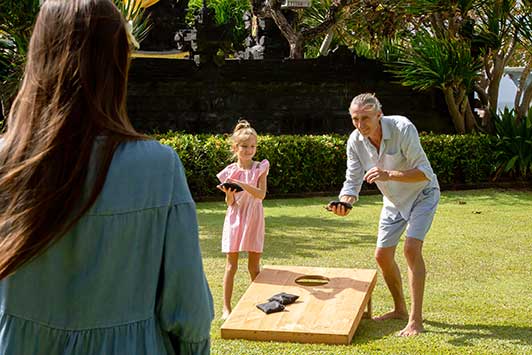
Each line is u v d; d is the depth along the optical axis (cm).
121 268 167
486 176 1284
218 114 1295
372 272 547
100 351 167
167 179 172
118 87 170
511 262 734
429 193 509
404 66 1330
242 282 646
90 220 164
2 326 168
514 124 1268
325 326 471
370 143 512
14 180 160
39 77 164
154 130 1273
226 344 462
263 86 1309
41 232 159
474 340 480
